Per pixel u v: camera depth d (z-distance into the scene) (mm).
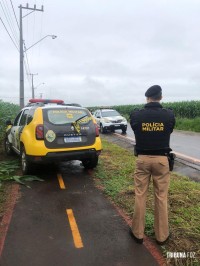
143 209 3881
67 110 6930
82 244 3846
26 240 3941
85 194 5777
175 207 4926
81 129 6871
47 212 4879
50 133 6551
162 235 3787
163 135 3822
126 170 7465
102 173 7227
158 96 3955
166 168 3850
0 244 3836
